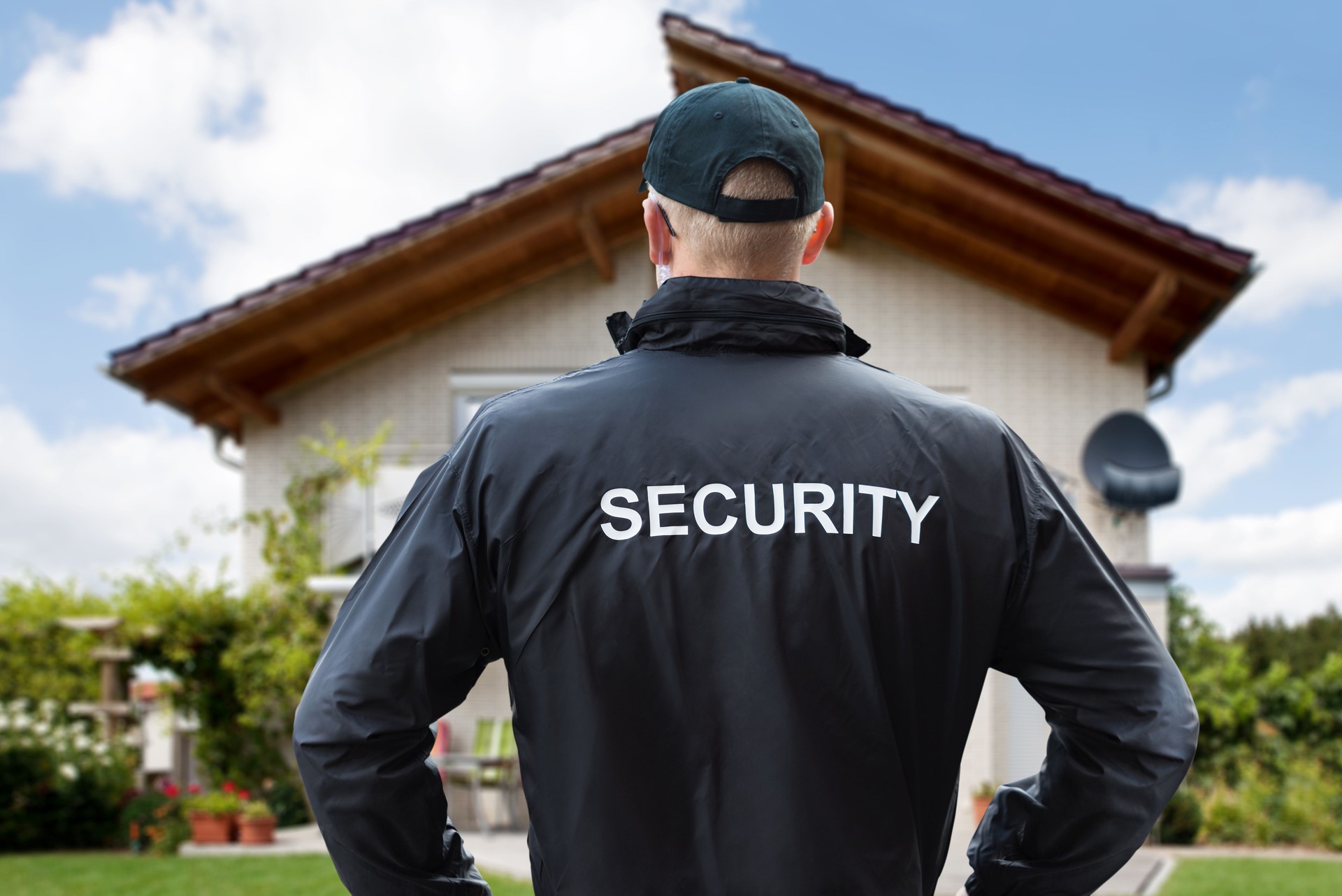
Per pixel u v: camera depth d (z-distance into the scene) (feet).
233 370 33.55
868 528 3.52
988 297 33.71
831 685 3.39
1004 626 3.82
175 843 29.32
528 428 3.64
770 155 3.79
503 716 32.27
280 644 32.63
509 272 34.91
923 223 32.78
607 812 3.33
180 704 33.63
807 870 3.27
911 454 3.68
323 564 33.73
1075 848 3.89
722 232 3.82
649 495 3.51
